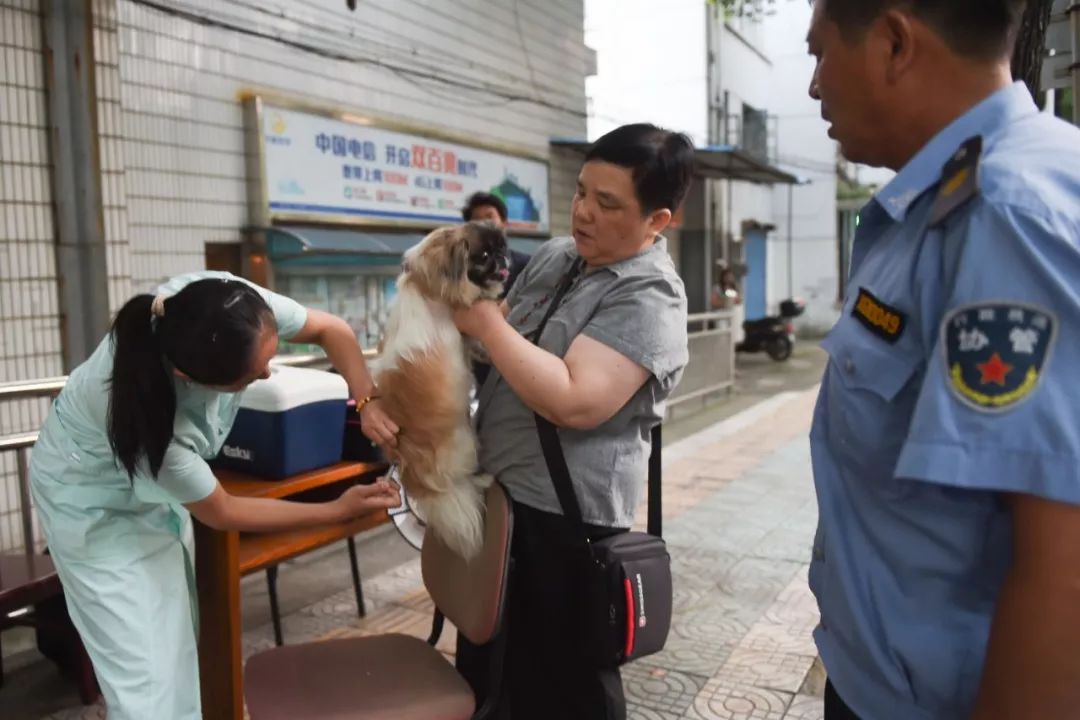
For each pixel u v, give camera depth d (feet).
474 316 6.04
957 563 3.35
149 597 6.25
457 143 27.07
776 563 14.28
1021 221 2.97
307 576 13.92
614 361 5.88
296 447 8.16
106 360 6.16
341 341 7.15
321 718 6.01
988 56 3.40
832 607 3.88
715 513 17.29
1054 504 2.79
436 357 6.39
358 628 11.79
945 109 3.50
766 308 64.44
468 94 27.86
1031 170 3.10
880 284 3.52
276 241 20.24
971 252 3.07
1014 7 3.38
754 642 11.17
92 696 9.98
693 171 6.36
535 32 31.48
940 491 3.32
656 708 9.50
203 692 7.44
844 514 3.76
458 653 7.47
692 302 48.67
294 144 21.03
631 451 6.40
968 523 3.28
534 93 31.55
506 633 6.57
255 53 20.21
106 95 15.76
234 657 7.27
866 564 3.65
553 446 6.16
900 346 3.40
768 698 9.68
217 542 7.18
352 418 9.28
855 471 3.67
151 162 17.92
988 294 2.97
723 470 21.21
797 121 64.28
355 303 23.82
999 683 2.95
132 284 17.25
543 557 6.37
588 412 5.80
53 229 15.31
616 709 6.44
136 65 17.49
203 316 5.37
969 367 2.97
